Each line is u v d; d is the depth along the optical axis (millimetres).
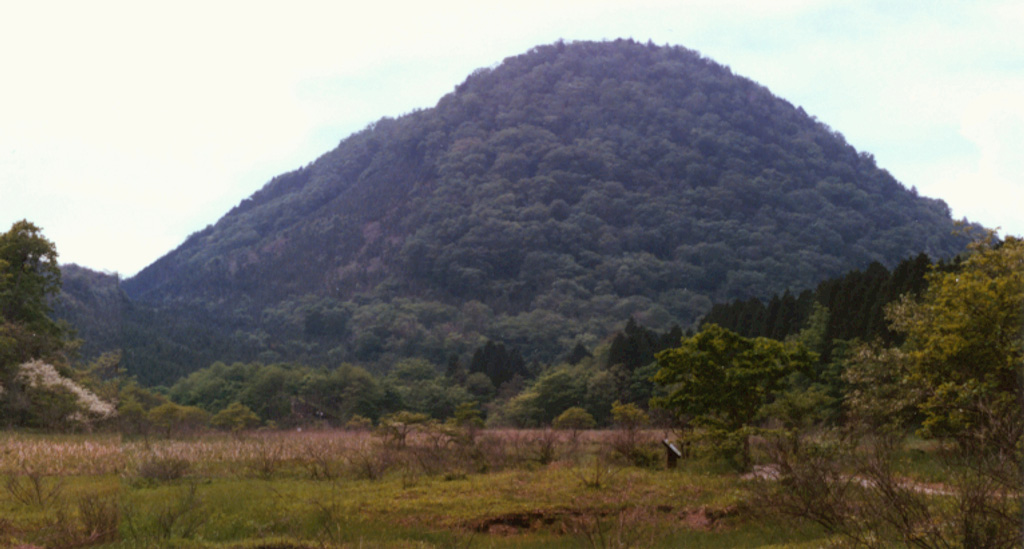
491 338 151750
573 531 12703
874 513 9781
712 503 14078
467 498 15055
